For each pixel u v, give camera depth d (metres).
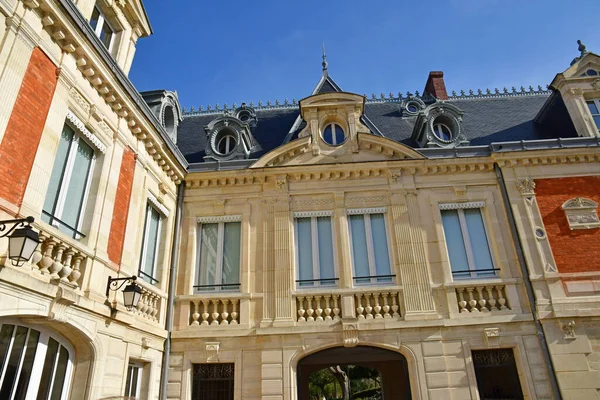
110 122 7.89
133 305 7.30
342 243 10.22
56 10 6.32
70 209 6.88
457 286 9.62
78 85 6.99
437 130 11.96
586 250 9.76
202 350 9.36
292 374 9.05
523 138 12.22
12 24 5.71
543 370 8.84
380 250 10.34
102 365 6.91
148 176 9.34
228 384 9.31
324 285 10.01
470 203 10.59
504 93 14.98
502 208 10.47
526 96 14.70
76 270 6.48
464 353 9.05
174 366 9.26
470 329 9.23
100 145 7.62
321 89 13.99
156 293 9.12
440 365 8.95
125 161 8.39
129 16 9.69
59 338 6.51
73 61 6.89
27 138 5.76
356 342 9.17
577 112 11.32
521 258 9.77
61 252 6.12
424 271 9.82
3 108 5.39
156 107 10.55
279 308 9.59
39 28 6.18
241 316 9.60
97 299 6.82
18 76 5.70
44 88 6.19
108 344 7.13
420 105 14.23
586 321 9.09
